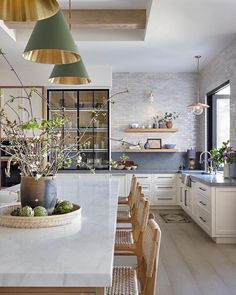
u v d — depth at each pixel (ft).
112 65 22.72
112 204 8.86
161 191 23.25
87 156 23.97
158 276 11.36
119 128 25.12
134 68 23.75
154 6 12.84
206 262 12.73
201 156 23.57
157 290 10.24
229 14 13.66
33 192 6.56
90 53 19.60
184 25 14.90
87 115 23.79
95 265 4.14
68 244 5.07
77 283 3.86
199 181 17.31
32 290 4.02
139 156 25.29
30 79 22.26
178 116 25.14
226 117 23.21
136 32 17.26
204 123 23.89
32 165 6.70
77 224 6.45
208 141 23.57
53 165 7.02
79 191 11.63
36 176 6.54
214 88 21.13
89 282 3.87
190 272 11.71
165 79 25.13
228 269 11.99
